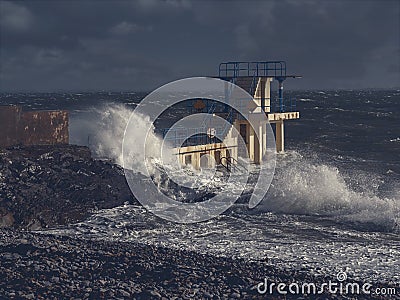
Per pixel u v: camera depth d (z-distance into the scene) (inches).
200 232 1120.8
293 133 3105.3
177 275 812.6
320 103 6107.3
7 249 918.4
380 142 2746.1
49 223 1178.6
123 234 1099.9
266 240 1063.0
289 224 1192.2
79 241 988.6
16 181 1284.4
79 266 844.0
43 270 821.2
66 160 1411.2
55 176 1326.3
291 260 932.0
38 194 1253.7
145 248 946.7
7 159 1341.0
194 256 915.4
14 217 1172.5
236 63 1966.0
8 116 1489.9
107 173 1391.5
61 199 1259.8
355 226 1175.6
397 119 4050.2
